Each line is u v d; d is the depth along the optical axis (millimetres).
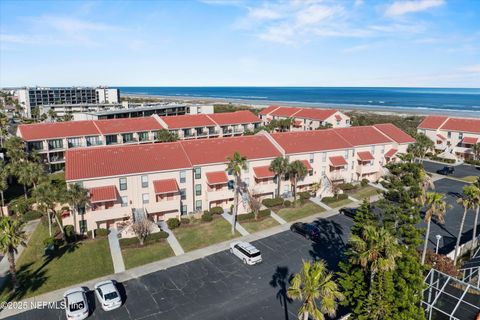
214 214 52250
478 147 83250
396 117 152875
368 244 25125
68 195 40938
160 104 132375
